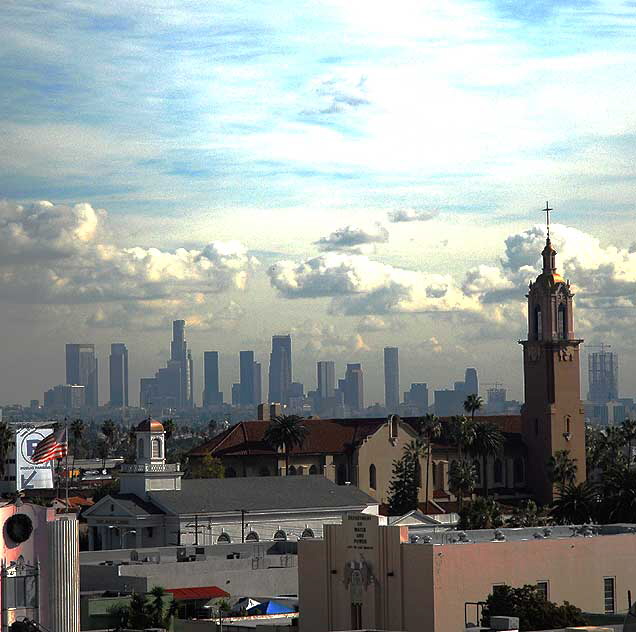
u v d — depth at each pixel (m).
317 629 114.50
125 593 144.88
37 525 119.81
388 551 111.00
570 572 117.06
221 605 134.00
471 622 109.94
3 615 117.31
